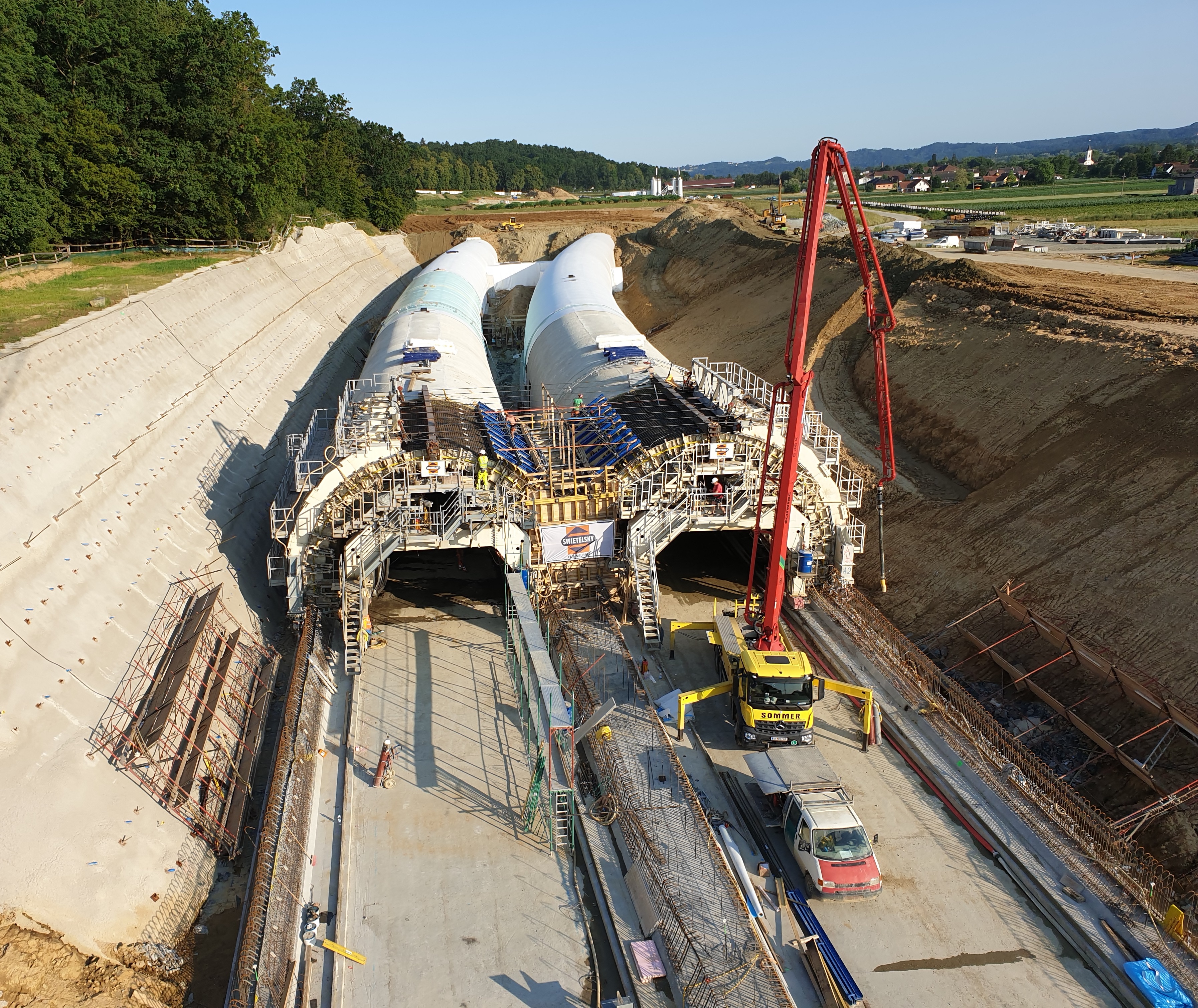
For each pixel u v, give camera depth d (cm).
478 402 2770
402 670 2225
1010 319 3303
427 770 1830
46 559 1800
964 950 1393
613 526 2406
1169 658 1778
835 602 2477
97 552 1952
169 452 2575
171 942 1404
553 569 2470
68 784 1453
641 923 1442
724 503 2478
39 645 1619
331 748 1903
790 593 2509
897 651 2158
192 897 1489
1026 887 1519
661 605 2586
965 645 2212
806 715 1839
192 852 1551
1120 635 1902
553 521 2378
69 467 2106
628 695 2084
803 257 1702
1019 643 2089
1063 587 2106
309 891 1512
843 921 1452
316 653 2164
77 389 2430
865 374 3719
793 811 1570
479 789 1777
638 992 1303
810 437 2570
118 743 1608
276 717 1983
